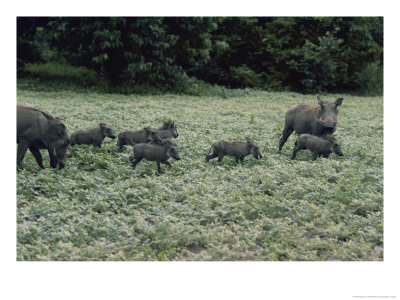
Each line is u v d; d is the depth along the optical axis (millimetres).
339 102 11305
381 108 22359
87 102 19703
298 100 24688
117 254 6551
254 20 30328
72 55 25172
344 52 29953
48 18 24969
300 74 30297
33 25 26078
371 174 9914
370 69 29453
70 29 23344
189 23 24703
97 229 7191
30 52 28828
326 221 7707
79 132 11344
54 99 20203
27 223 7258
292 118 12016
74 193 8656
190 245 7125
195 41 26359
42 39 29328
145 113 17141
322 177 9758
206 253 6809
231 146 10555
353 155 11844
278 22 30891
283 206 8195
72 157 10711
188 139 12773
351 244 6965
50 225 7293
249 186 9078
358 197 8656
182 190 8922
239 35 31031
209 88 26641
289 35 30672
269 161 10883
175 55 26141
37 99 19750
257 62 31312
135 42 23172
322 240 7277
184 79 25594
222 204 8188
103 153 11008
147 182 9125
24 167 9625
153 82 25250
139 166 10266
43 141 9477
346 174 9844
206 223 7715
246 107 20969
